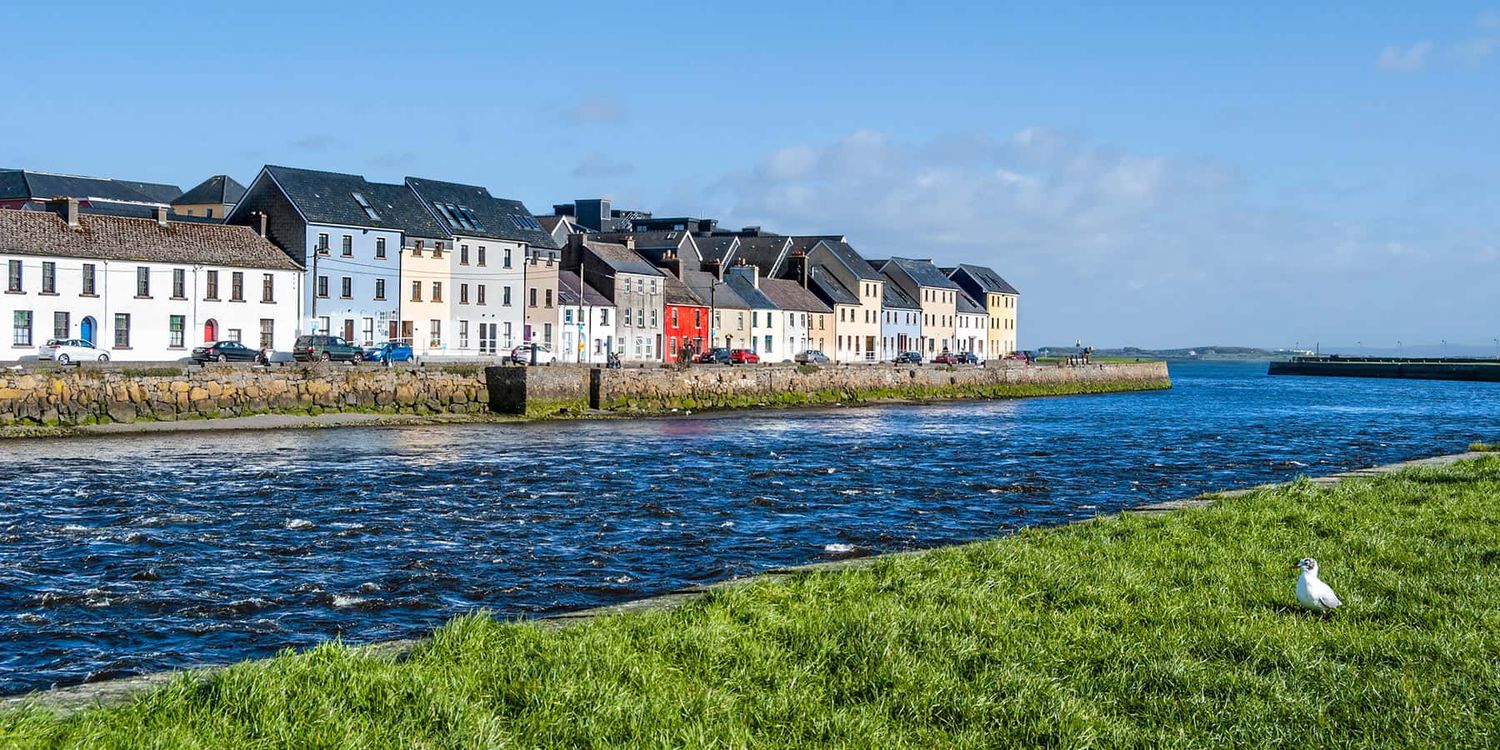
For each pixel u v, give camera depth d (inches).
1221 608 582.9
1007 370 4707.2
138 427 2218.3
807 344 5556.1
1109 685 474.3
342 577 895.7
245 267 3270.2
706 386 3373.5
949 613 568.7
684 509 1267.2
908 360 5226.4
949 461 1851.6
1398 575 666.2
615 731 413.7
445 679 447.2
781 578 681.6
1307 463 1894.7
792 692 457.7
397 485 1477.6
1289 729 430.0
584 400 3006.9
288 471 1627.7
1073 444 2234.3
